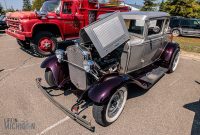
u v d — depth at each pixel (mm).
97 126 3330
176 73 5996
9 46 9625
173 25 14984
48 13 7402
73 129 3244
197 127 3363
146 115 3688
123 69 4043
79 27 8430
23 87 4711
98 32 3320
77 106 3287
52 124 3350
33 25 6988
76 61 3547
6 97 4203
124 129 3277
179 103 4164
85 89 3623
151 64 5301
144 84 4043
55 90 4473
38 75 5516
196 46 10422
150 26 4371
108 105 3115
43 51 7488
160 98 4348
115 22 3533
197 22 14180
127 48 3811
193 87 5008
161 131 3246
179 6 23406
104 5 9133
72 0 7883
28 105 3902
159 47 5141
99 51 3334
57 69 4070
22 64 6555
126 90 3537
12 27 8094
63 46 4656
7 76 5410
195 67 6703
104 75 3371
